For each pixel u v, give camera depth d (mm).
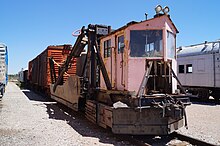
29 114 11164
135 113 6691
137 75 7246
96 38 9445
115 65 8133
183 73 20750
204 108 14578
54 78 15500
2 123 9031
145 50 7320
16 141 6594
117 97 7664
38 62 23500
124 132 6727
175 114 6332
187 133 7820
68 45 17250
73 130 8000
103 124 7523
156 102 6648
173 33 7938
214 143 6656
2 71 16969
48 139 6828
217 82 17531
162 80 7418
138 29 7355
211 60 17969
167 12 7605
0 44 16797
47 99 17500
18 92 26016
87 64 9602
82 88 9758
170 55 7742
